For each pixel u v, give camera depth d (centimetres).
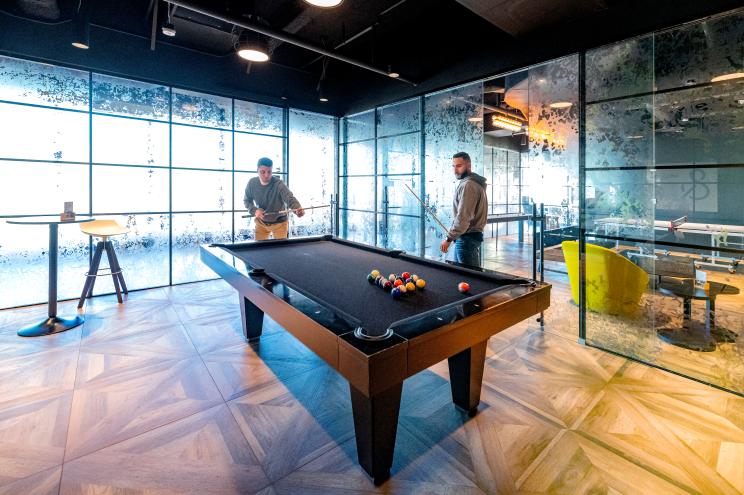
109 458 160
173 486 146
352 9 372
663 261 305
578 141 287
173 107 445
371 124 536
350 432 180
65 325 309
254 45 314
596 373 237
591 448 167
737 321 255
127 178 418
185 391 214
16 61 351
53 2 326
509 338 294
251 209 423
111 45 387
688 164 243
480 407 200
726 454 162
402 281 195
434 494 143
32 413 192
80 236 393
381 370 113
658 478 149
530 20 288
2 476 149
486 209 323
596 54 273
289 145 545
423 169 451
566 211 305
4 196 352
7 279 357
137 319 332
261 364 248
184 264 464
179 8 354
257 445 170
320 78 522
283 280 197
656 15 239
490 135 791
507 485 147
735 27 219
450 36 390
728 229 361
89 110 391
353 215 584
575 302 347
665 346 268
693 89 238
